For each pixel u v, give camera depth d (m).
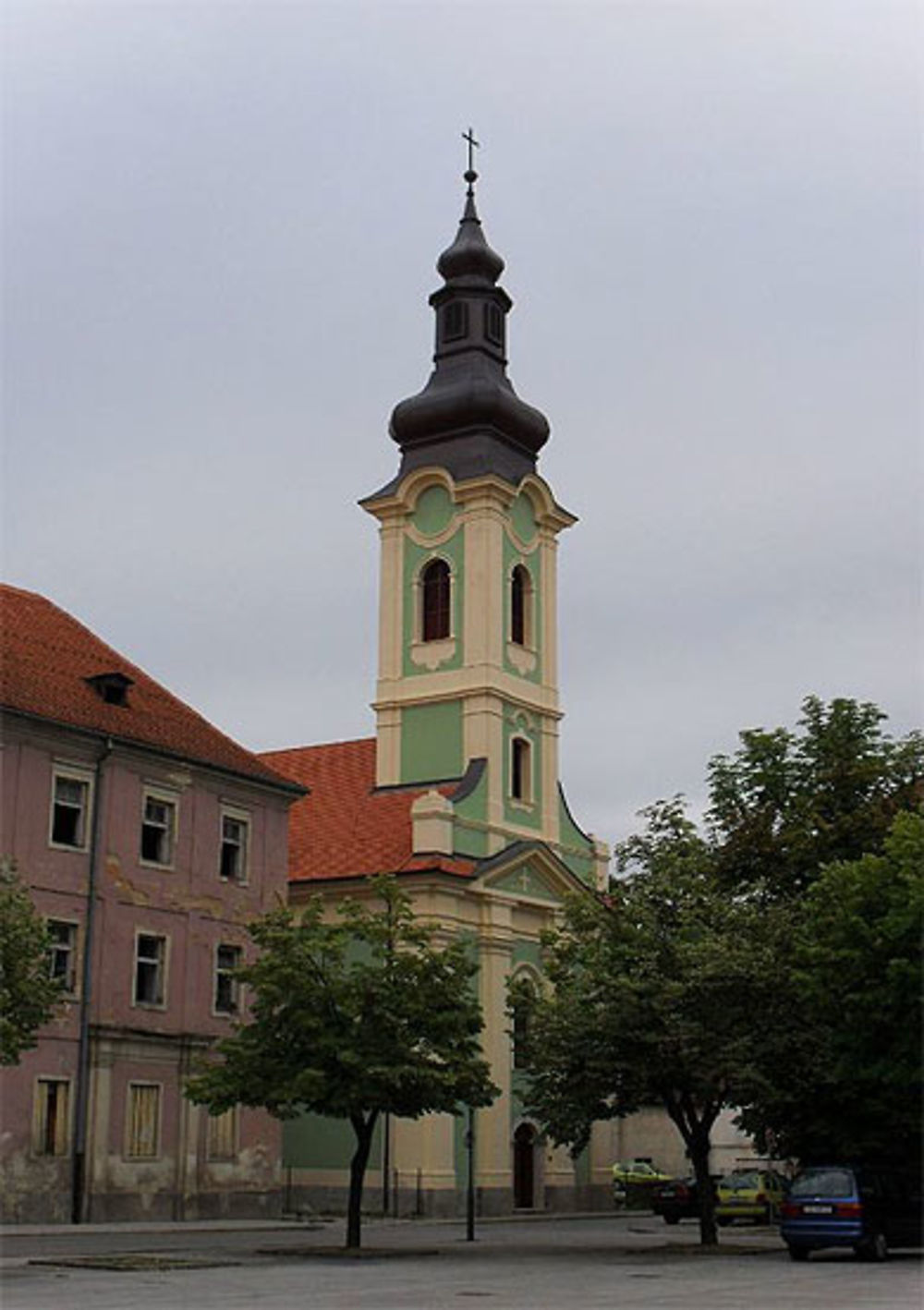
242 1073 35.66
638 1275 28.84
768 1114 41.06
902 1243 34.84
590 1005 36.66
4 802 43.16
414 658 64.38
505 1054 59.00
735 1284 26.66
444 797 59.19
